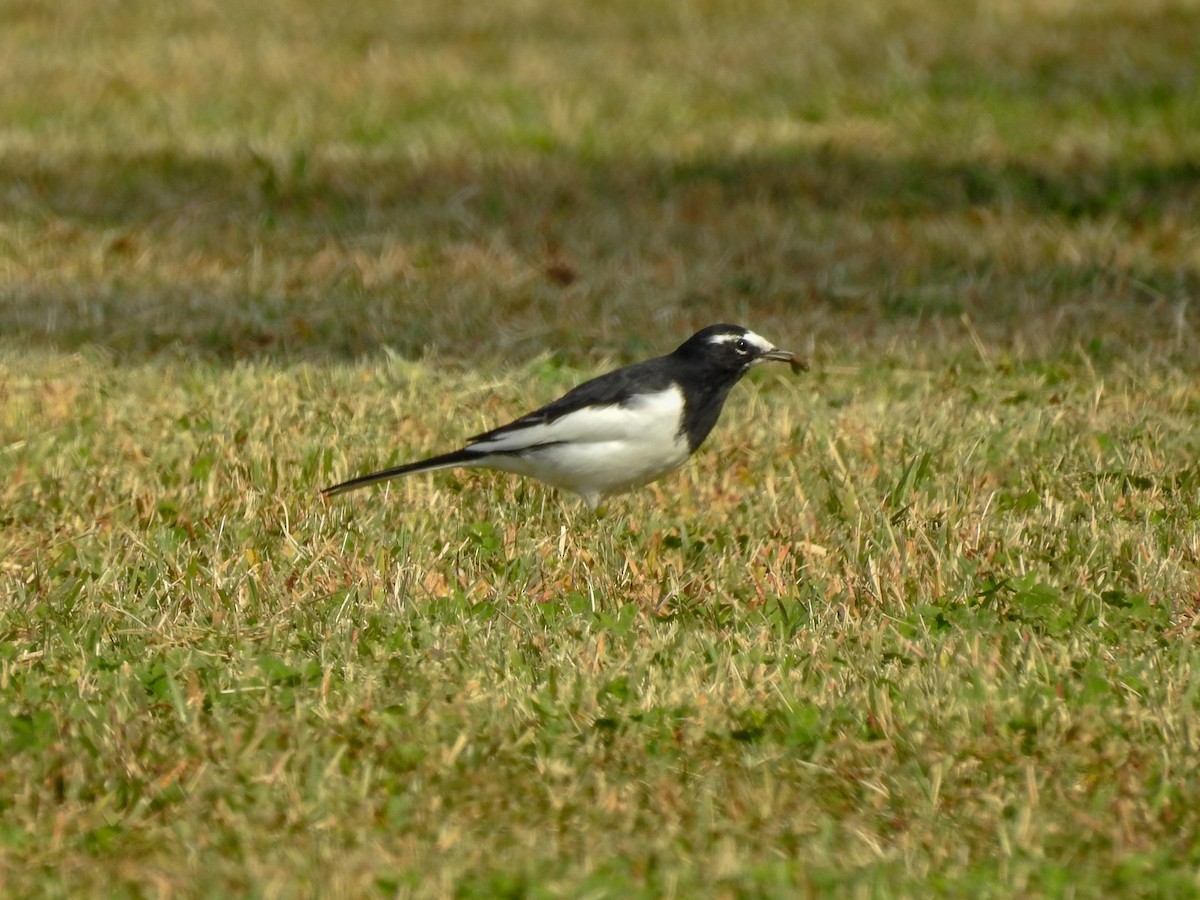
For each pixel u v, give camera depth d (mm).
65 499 11477
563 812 7629
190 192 20656
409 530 10891
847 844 7402
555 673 8773
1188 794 7758
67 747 8031
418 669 8891
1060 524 11109
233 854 7262
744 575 10422
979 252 18750
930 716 8406
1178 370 14695
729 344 11070
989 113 23750
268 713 8305
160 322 16141
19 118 23750
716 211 20375
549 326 16203
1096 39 26453
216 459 12219
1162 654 9172
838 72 25578
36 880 7062
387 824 7508
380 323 16188
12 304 16562
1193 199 20391
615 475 11148
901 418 13391
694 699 8586
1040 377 14758
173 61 26625
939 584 10148
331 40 28016
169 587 10039
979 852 7371
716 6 29547
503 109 24172
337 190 20828
